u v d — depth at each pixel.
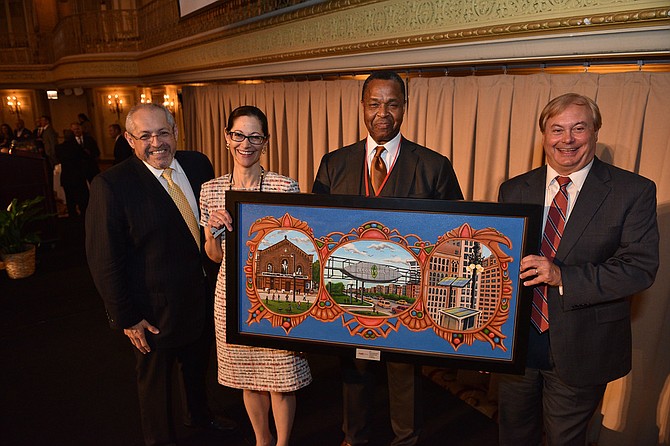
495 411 2.80
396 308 1.67
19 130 10.98
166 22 7.46
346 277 1.68
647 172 2.18
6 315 4.14
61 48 11.35
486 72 2.90
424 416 2.76
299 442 2.51
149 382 2.15
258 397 2.18
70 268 5.39
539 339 1.78
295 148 4.81
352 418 2.24
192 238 2.07
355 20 3.44
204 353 2.42
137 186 1.95
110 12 9.55
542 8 2.23
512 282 1.57
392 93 1.85
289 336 1.78
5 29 14.28
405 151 2.00
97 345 3.60
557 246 1.70
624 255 1.60
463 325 1.63
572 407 1.75
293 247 1.70
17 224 5.09
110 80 9.75
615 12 1.96
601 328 1.67
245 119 1.86
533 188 1.78
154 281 2.00
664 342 2.19
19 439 2.52
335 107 4.13
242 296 1.78
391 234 1.63
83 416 2.73
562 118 1.59
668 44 1.89
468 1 2.58
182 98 7.87
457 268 1.60
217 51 5.73
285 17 4.18
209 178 2.28
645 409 2.29
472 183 3.08
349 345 1.73
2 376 3.16
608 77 2.29
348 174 2.05
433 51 2.88
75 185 7.56
